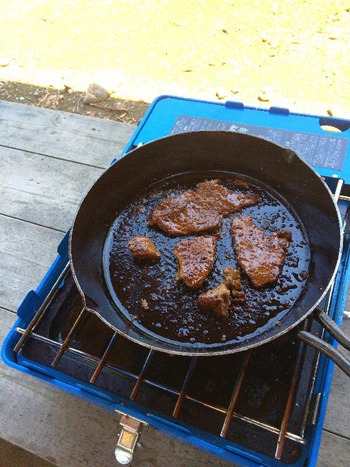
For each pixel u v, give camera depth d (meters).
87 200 0.43
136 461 0.45
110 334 0.43
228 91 0.96
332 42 1.01
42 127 0.75
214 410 0.39
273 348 0.41
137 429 0.39
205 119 0.59
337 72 0.95
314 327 0.42
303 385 0.39
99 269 0.44
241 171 0.49
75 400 0.49
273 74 0.97
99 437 0.46
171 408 0.39
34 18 1.28
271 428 0.34
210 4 1.17
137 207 0.48
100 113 0.98
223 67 1.01
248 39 1.06
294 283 0.40
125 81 1.03
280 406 0.39
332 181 0.50
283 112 0.58
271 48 1.03
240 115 0.59
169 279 0.42
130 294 0.42
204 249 0.42
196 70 1.02
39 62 1.15
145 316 0.40
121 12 1.22
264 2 1.14
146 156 0.47
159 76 1.02
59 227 0.63
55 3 1.32
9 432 0.48
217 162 0.49
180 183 0.50
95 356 0.42
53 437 0.47
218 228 0.45
